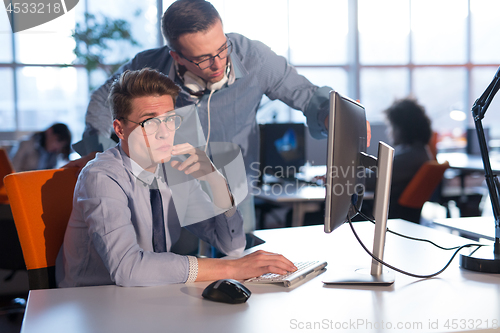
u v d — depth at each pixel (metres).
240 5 7.23
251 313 0.83
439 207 5.73
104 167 1.16
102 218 1.07
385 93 8.12
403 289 0.96
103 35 6.38
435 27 8.12
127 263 1.02
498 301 0.88
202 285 1.02
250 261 1.07
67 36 6.54
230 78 1.77
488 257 1.08
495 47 8.27
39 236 1.25
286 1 7.45
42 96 6.91
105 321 0.80
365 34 7.95
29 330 0.77
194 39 1.50
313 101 1.90
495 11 8.19
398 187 3.08
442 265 1.14
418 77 8.18
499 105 8.28
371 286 0.99
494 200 1.14
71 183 1.32
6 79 6.84
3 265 2.35
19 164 4.61
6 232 2.35
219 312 0.84
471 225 1.60
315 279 1.04
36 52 6.80
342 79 8.00
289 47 7.62
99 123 1.89
